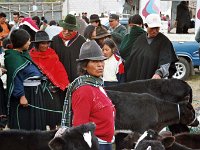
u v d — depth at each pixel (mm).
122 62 8812
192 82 15508
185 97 7695
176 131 7363
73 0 38875
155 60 8211
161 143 4602
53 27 12219
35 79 7211
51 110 7574
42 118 7375
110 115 5129
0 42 12102
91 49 4957
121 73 8633
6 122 7469
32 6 37469
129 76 8602
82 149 4414
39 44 7715
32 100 7227
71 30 8219
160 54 8180
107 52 8484
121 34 12203
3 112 7168
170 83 7641
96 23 11898
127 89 7547
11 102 7164
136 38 9109
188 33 16484
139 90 7555
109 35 8883
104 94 5141
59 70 7809
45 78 7496
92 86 4980
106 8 38531
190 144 6336
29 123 7242
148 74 8273
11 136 5406
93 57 4930
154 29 8188
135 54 8531
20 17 19875
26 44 7090
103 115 5039
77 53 8219
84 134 4480
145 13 15453
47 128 8438
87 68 5016
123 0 21484
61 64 7914
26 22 9852
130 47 9219
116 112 6641
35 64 7270
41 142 5344
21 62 6996
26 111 7215
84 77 4996
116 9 37688
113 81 8594
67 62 8211
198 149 5730
